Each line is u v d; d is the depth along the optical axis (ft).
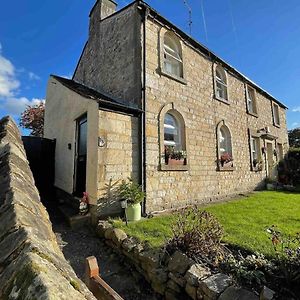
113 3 32.71
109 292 5.35
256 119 42.75
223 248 12.21
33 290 2.35
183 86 26.96
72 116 25.63
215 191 29.60
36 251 3.09
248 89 42.70
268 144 47.60
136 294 10.99
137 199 19.03
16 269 2.79
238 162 35.47
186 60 27.94
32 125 54.90
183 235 12.23
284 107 56.29
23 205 4.81
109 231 15.56
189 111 27.27
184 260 10.96
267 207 23.27
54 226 18.45
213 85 31.99
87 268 6.23
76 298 2.56
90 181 19.52
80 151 24.27
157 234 14.93
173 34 26.71
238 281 9.60
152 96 23.12
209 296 8.92
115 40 27.02
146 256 12.01
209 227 12.46
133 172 20.95
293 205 24.35
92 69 32.55
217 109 32.19
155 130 22.94
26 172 7.50
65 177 26.71
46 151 30.78
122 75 24.93
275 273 9.87
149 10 23.65
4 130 11.46
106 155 19.31
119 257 14.02
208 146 29.45
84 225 18.62
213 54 31.73
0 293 2.59
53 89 33.19
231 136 34.37
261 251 11.69
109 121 19.92
